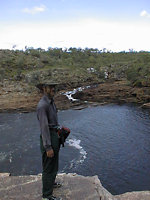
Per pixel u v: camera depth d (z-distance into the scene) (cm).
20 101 3469
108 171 1340
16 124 2380
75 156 1549
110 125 2359
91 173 1311
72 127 2286
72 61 7038
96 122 2486
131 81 4416
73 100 3766
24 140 1867
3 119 2614
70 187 324
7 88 4156
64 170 1344
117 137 1967
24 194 305
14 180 347
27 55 6556
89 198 297
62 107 3291
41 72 4994
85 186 327
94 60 7550
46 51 8381
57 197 295
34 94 3928
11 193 309
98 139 1916
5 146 1736
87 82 5003
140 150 1662
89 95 4022
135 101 3703
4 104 3297
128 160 1491
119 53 9938
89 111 3081
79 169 1356
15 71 5125
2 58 5681
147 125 2336
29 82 4512
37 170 1334
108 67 6225
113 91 4091
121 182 1219
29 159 1485
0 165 1403
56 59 7088
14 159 1487
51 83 272
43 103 266
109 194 319
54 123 277
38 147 1702
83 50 9244
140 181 1228
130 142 1836
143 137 1958
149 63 4741
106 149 1688
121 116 2762
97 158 1518
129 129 2206
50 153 259
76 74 5256
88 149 1684
